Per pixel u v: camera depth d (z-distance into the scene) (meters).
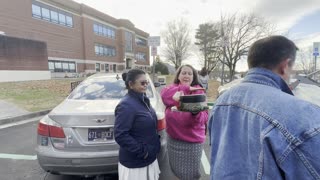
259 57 1.19
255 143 1.02
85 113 2.97
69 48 34.78
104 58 43.41
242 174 1.06
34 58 21.97
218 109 1.29
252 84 1.17
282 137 0.93
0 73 18.56
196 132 2.53
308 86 3.33
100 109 3.10
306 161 0.88
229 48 23.23
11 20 26.02
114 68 46.62
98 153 2.89
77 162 2.88
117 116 2.26
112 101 3.54
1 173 3.72
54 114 3.04
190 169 2.56
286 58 1.15
